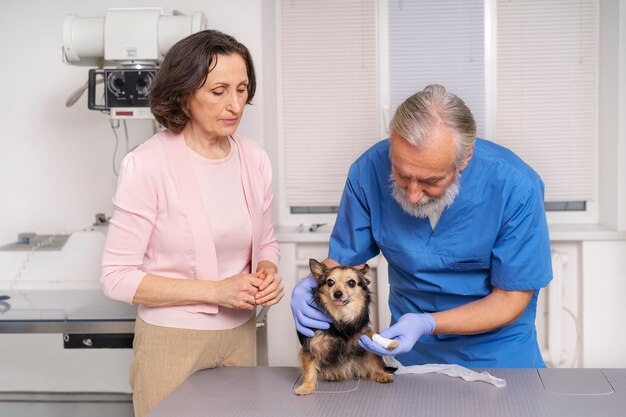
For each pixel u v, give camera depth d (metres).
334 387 1.47
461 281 1.80
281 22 3.21
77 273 2.68
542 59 3.11
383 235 1.83
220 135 1.57
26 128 3.03
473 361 1.81
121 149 3.00
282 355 3.10
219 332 1.64
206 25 2.44
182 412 1.34
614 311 2.98
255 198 1.72
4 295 2.49
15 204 3.07
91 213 3.05
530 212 1.69
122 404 2.66
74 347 2.16
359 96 3.21
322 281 1.51
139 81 2.35
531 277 1.69
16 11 2.97
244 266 1.74
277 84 3.24
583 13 3.07
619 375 1.49
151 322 1.62
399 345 1.49
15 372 2.61
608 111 3.01
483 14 3.12
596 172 3.15
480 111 3.17
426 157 1.40
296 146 3.27
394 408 1.33
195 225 1.59
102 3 2.94
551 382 1.46
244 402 1.39
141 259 1.61
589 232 2.93
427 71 3.17
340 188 3.26
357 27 3.17
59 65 2.98
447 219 1.73
